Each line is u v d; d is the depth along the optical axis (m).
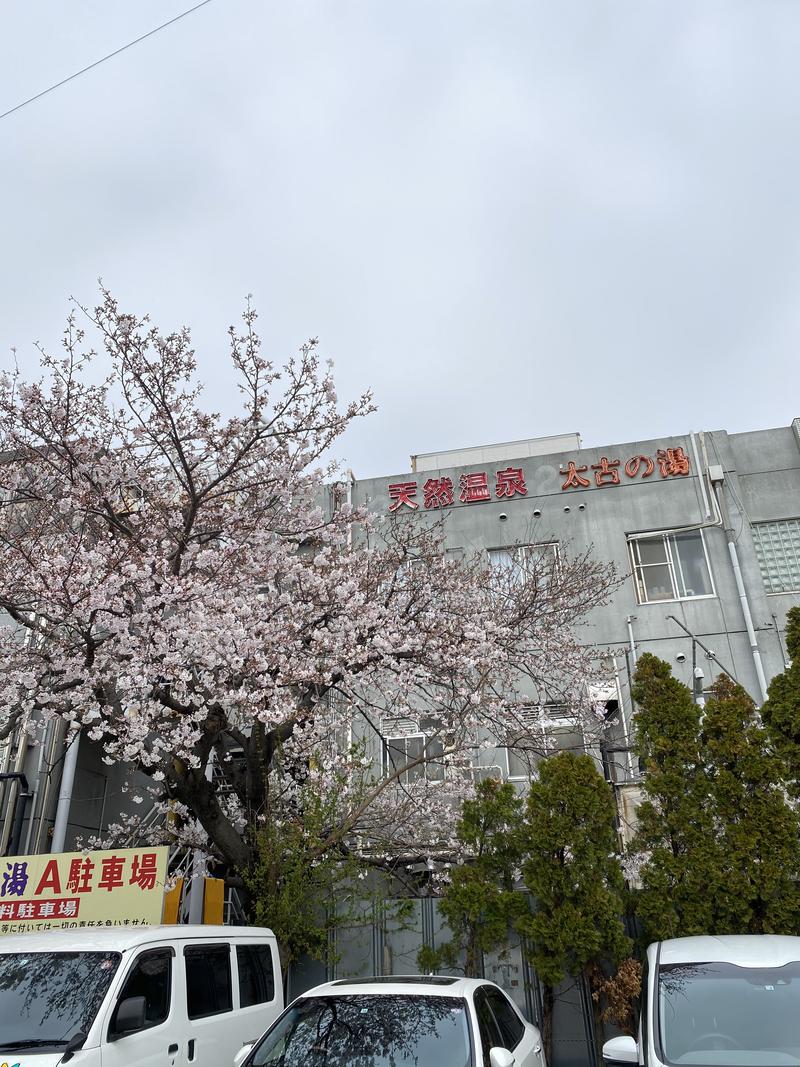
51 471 11.10
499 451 20.50
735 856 8.67
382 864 11.82
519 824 9.91
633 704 13.66
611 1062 4.92
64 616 9.38
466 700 11.27
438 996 5.53
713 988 5.14
